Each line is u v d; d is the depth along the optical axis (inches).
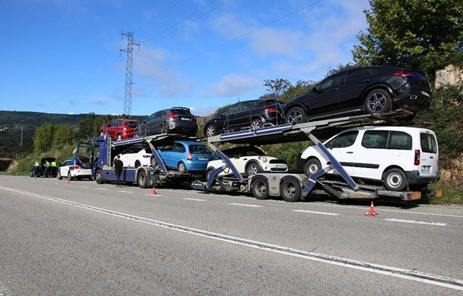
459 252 270.1
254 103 705.6
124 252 284.5
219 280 220.1
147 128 909.2
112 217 441.1
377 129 505.4
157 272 236.7
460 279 214.8
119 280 223.6
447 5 730.8
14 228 382.3
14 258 273.9
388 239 310.0
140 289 208.4
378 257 259.3
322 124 546.3
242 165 665.0
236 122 723.4
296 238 319.0
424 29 780.6
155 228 371.6
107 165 1032.2
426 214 435.2
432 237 315.9
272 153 933.8
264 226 372.2
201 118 1412.4
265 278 222.1
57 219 432.8
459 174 633.0
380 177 494.9
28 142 4205.2
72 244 312.2
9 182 1147.3
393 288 202.4
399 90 485.4
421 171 476.7
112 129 1077.8
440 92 732.7
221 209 492.1
